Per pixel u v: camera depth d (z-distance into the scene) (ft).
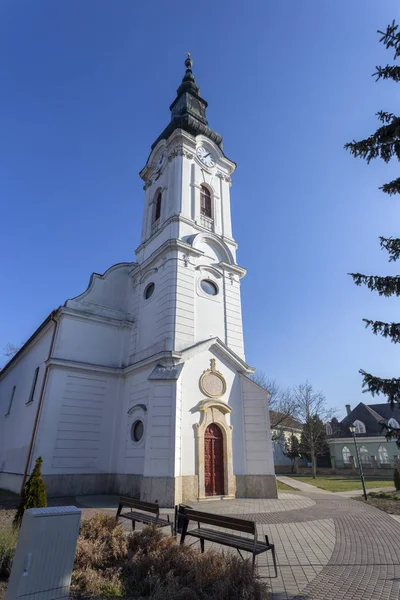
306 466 173.58
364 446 158.10
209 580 18.38
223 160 85.81
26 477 55.98
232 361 64.49
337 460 159.84
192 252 67.72
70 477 56.80
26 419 68.69
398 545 29.22
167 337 59.41
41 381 66.28
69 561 15.35
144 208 86.07
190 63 101.76
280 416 154.81
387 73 27.86
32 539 14.57
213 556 20.48
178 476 49.78
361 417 173.99
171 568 20.18
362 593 19.44
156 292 67.21
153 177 86.63
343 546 28.89
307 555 26.48
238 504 49.32
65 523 15.64
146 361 60.13
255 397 62.59
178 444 51.39
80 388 62.23
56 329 65.67
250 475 58.23
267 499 55.06
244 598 16.87
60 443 57.52
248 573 18.22
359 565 24.14
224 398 60.90
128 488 55.72
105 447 61.52
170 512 42.68
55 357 61.72
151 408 52.95
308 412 151.23
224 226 79.20
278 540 30.76
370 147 28.58
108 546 22.74
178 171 76.38
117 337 70.18
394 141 27.78
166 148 83.71
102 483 59.11
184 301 63.10
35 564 14.40
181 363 57.26
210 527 35.50
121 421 64.03
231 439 58.85
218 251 74.59
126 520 36.65
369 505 51.11
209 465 55.16
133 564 20.56
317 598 18.83
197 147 82.17
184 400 55.77
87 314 67.62
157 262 70.23
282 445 173.78
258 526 36.01
